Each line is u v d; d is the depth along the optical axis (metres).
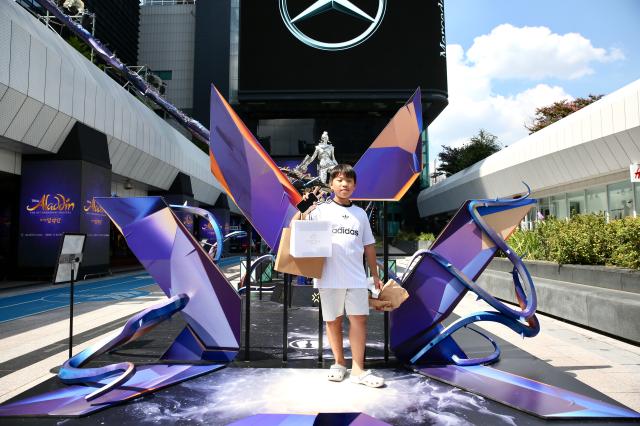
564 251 7.31
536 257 9.05
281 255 3.00
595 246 6.93
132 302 8.73
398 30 33.91
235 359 3.73
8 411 2.57
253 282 10.36
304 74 34.12
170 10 50.03
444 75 34.00
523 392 2.85
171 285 3.76
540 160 21.06
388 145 3.72
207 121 46.97
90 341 5.02
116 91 17.14
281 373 3.30
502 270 9.77
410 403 2.69
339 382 3.09
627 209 17.19
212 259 3.83
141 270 19.83
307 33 34.25
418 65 33.72
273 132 38.78
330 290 3.05
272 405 2.65
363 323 3.09
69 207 14.09
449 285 3.53
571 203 21.39
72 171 14.12
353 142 38.56
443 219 43.78
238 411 2.57
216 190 34.28
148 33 49.84
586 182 19.72
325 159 12.81
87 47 22.22
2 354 4.35
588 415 2.47
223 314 3.68
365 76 33.88
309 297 7.35
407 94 33.66
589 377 3.40
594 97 32.25
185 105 48.81
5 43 10.65
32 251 13.98
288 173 8.96
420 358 3.52
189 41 49.72
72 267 3.84
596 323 5.27
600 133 16.44
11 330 5.76
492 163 26.39
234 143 3.64
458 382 3.04
